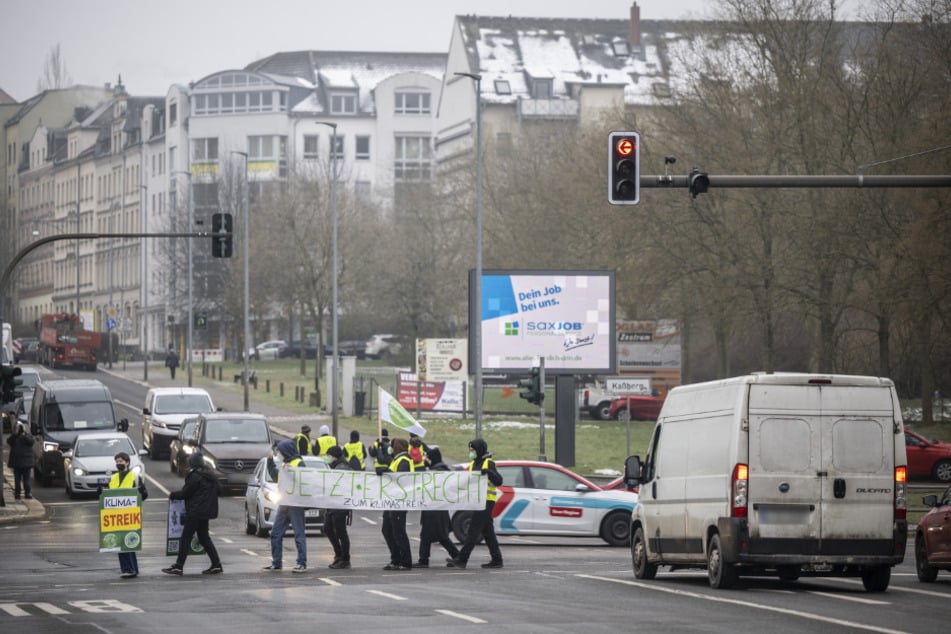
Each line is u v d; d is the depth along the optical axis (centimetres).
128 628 5578
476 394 17050
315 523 11238
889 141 18988
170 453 19512
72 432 17500
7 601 6625
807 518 6931
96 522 12950
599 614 5991
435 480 8625
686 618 5834
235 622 5759
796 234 19388
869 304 19438
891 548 6975
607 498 11088
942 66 18825
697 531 7344
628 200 8288
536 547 10894
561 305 18788
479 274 17038
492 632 5397
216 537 11469
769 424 6944
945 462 17050
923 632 5334
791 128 19550
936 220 17575
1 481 13750
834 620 5734
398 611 6125
